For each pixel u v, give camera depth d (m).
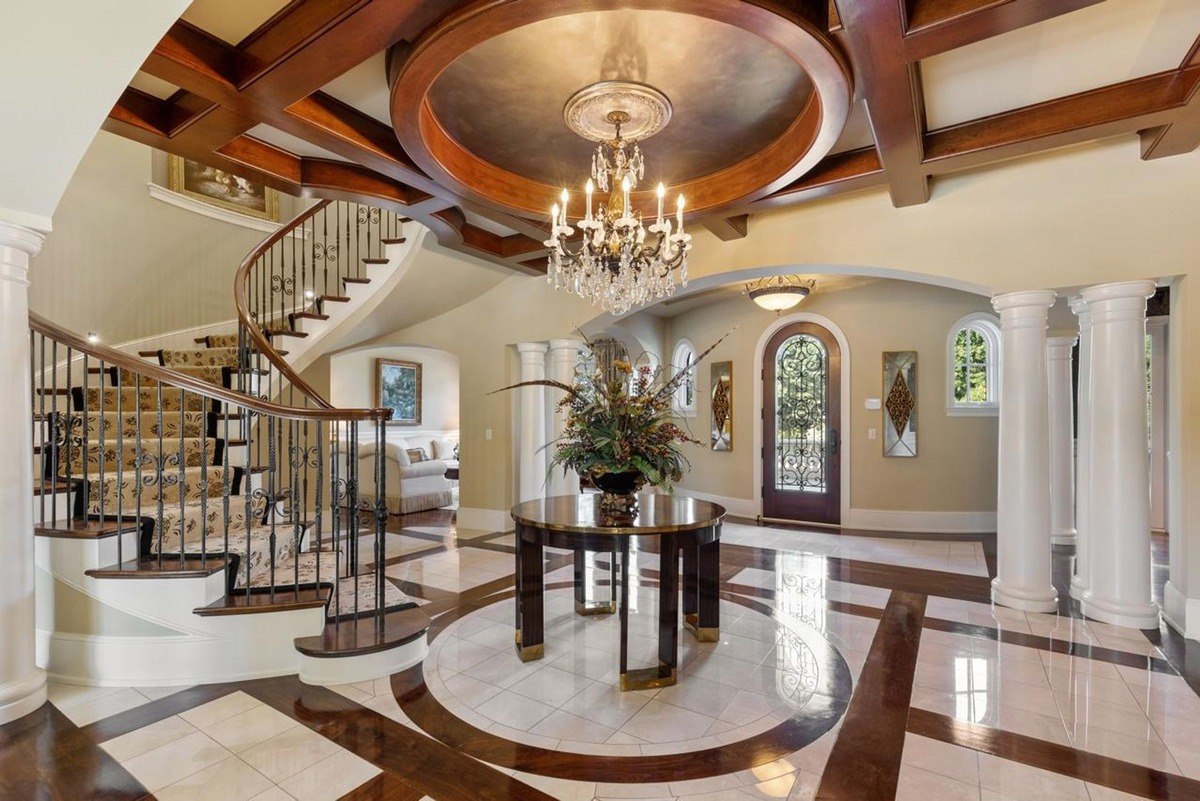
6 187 2.20
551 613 3.66
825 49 2.12
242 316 4.02
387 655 2.80
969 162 3.10
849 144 3.24
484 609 3.73
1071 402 5.51
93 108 2.02
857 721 2.37
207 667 2.72
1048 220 3.47
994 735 2.26
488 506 6.30
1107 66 2.50
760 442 7.09
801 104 2.83
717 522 2.91
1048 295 3.50
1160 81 2.57
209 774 2.03
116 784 1.97
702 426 7.70
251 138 3.17
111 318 5.11
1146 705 2.47
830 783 1.97
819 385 6.74
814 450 6.78
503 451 6.20
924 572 4.59
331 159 3.45
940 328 6.19
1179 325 3.27
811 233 4.14
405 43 2.26
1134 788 1.94
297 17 2.09
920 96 2.64
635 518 2.88
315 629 2.84
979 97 2.75
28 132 2.03
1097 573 3.48
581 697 2.57
